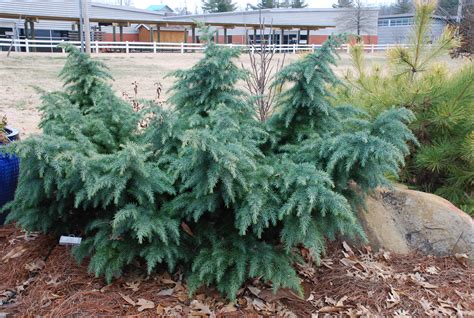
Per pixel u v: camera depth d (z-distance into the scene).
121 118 3.36
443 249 3.38
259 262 2.59
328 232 2.61
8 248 3.27
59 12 27.91
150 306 2.61
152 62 18.72
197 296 2.73
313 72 2.99
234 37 28.62
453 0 11.63
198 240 2.75
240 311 2.62
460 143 4.04
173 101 3.40
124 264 2.86
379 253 3.36
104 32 30.58
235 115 3.12
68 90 3.93
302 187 2.38
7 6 26.36
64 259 3.07
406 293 2.88
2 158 3.55
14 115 7.73
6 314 2.53
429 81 3.97
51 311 2.54
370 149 2.46
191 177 2.37
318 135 3.03
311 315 2.63
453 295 2.90
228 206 2.52
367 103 4.31
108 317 2.51
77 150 2.63
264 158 3.01
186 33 29.48
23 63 16.70
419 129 4.12
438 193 4.25
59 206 2.83
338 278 3.01
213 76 3.26
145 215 2.51
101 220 2.79
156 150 2.94
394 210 3.51
